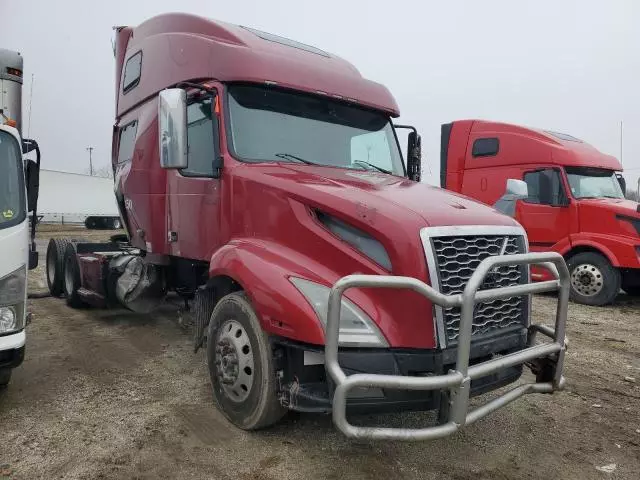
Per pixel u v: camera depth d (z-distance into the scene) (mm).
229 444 3660
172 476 3258
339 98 5016
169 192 5352
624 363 5918
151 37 6102
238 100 4555
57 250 8508
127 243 7805
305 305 3234
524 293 3391
